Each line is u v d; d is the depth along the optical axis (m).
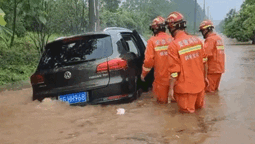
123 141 2.77
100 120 3.46
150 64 4.25
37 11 10.66
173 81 3.54
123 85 4.04
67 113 3.74
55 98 4.10
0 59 9.16
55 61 4.21
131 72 4.21
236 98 4.34
